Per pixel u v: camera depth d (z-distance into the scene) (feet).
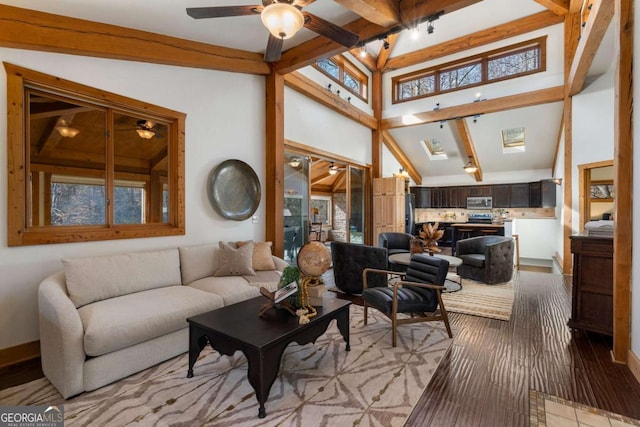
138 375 7.72
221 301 9.77
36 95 9.17
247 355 6.40
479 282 17.24
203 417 6.18
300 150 18.72
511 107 20.97
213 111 13.51
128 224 11.10
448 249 29.73
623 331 8.22
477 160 28.73
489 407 6.48
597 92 17.71
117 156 10.91
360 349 9.09
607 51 15.34
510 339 9.80
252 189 14.92
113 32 10.05
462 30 21.74
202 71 13.10
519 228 27.04
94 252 10.03
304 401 6.68
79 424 6.00
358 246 14.40
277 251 15.40
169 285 10.48
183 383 7.38
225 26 11.44
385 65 25.43
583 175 18.51
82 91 9.75
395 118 25.49
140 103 11.13
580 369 7.97
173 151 12.33
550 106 21.15
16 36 8.29
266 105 15.65
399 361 8.39
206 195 13.29
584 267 9.99
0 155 8.20
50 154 9.45
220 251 12.07
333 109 21.21
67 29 9.13
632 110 8.18
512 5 19.86
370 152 26.09
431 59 23.56
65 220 9.75
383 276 13.79
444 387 7.20
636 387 7.18
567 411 6.36
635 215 7.91
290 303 8.17
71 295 7.98
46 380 7.51
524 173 29.04
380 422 6.03
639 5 7.80
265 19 7.73
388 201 25.20
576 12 18.47
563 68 19.35
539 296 14.57
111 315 7.55
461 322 11.28
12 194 8.36
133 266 9.62
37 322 8.82
